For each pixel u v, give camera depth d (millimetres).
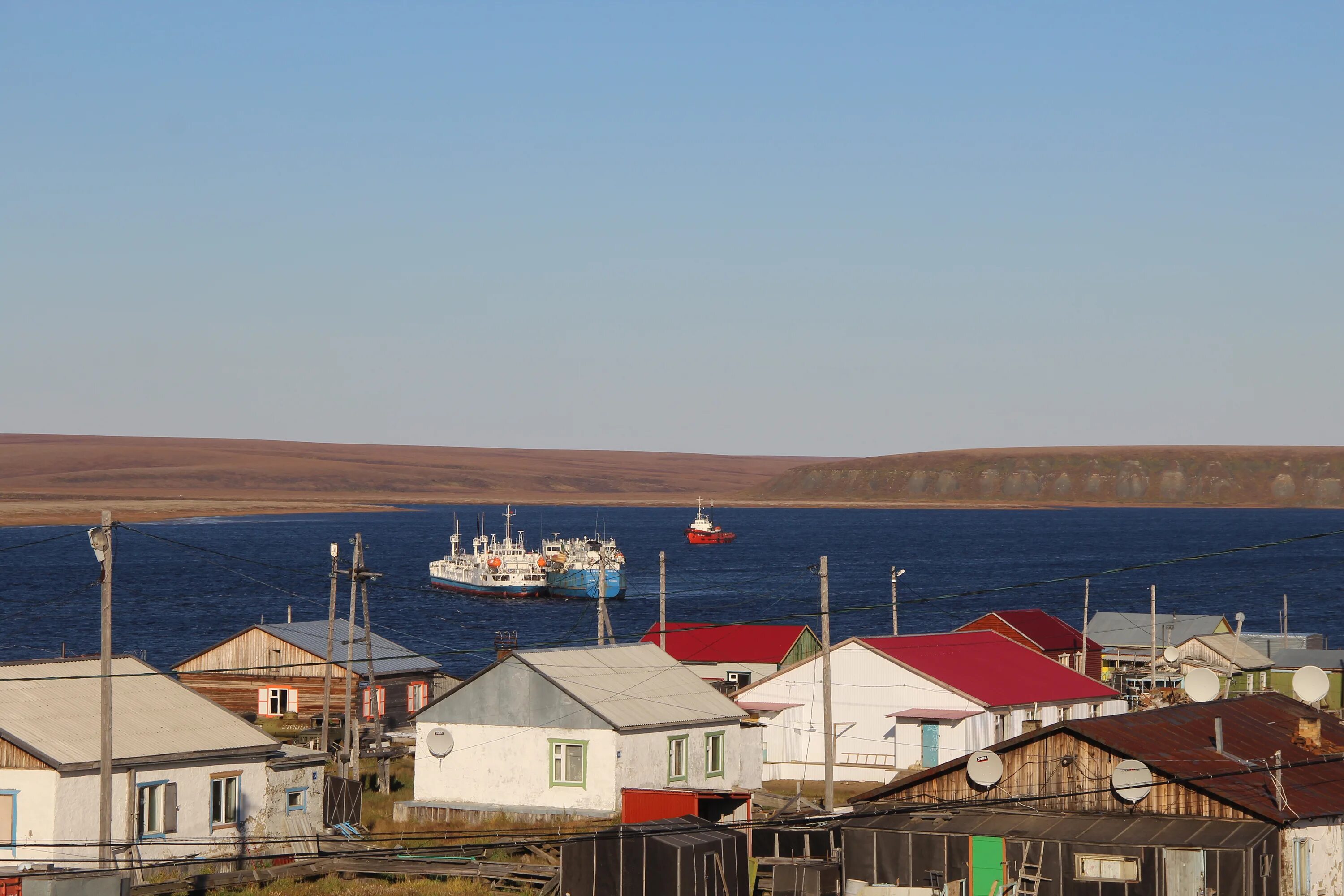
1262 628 178625
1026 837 42812
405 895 50875
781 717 82500
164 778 54750
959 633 90938
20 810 50781
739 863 48406
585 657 70375
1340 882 43594
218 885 51625
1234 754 45031
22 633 165000
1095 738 44188
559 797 65000
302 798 61500
